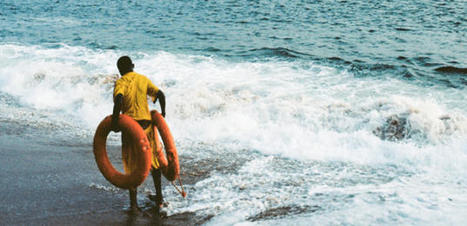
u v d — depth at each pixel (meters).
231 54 13.16
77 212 4.09
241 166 5.51
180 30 18.62
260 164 5.57
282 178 5.05
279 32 17.61
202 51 13.73
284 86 9.34
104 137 4.02
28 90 9.65
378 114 6.78
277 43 15.03
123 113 4.11
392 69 10.88
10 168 5.23
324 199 4.28
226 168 5.44
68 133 6.89
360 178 5.00
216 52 13.52
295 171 5.30
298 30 18.02
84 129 7.16
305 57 12.51
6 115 7.91
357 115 6.95
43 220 3.89
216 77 10.20
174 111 7.75
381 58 12.26
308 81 9.80
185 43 15.38
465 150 5.65
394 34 16.39
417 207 3.80
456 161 5.38
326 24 19.33
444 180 4.81
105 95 8.82
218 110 7.63
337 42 15.13
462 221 3.38
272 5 26.19
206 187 4.81
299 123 6.95
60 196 4.45
